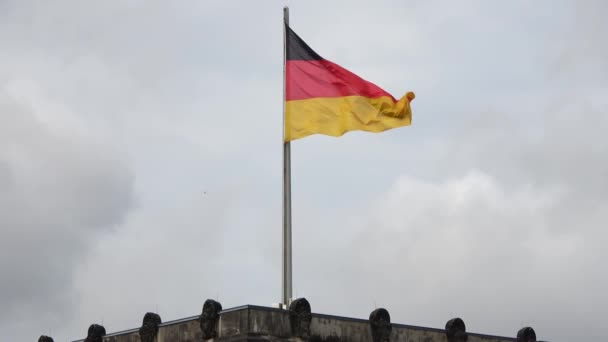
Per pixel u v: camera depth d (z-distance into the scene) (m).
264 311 68.69
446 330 77.19
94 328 77.75
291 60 77.69
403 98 76.94
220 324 69.12
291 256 73.56
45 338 82.06
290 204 74.81
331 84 77.12
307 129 76.25
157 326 73.38
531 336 80.75
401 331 74.69
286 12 78.56
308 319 70.00
